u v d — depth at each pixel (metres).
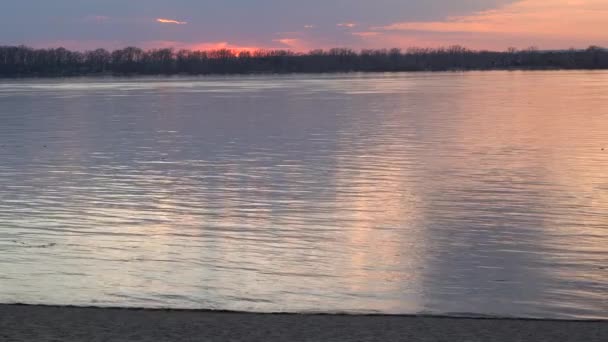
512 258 16.59
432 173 28.11
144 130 45.69
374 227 19.75
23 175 28.78
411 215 21.14
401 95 81.44
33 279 14.79
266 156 33.25
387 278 15.04
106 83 151.38
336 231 19.33
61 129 46.91
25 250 17.31
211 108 64.31
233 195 24.38
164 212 21.88
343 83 124.38
